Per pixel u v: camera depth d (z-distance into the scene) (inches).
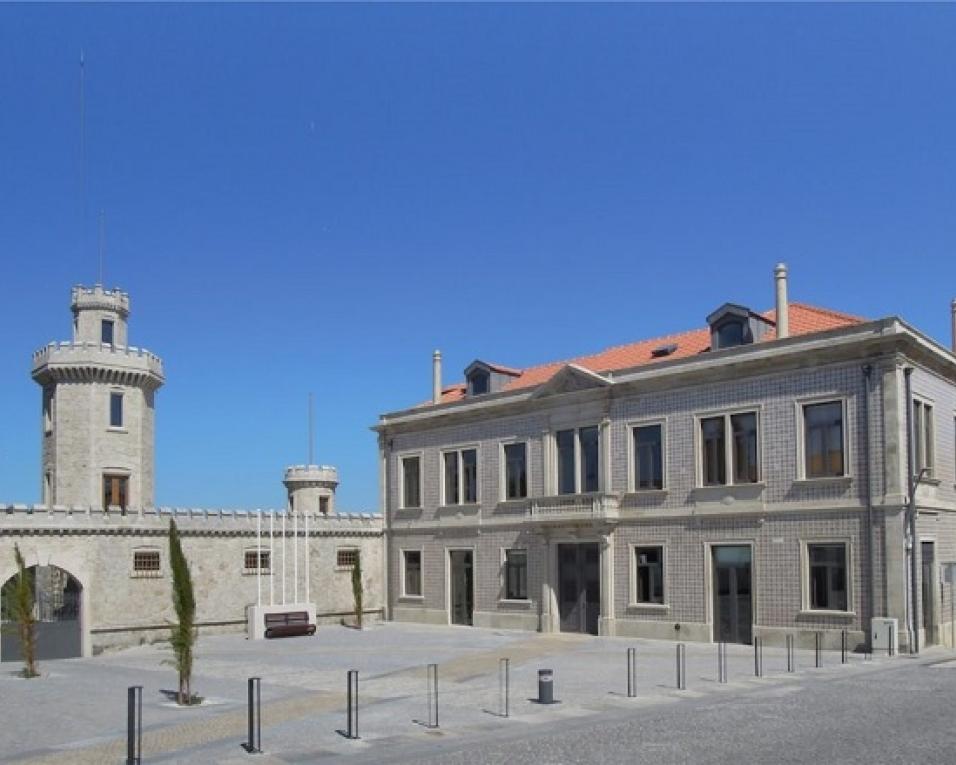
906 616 1117.7
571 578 1518.2
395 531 1857.8
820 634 1186.6
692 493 1342.3
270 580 1747.0
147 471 2106.3
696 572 1332.4
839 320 1327.5
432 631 1626.5
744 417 1298.0
